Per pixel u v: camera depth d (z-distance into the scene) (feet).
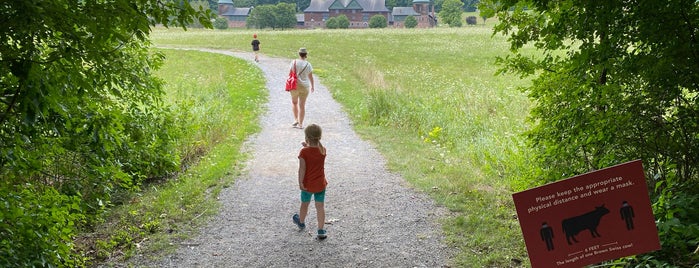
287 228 22.27
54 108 13.23
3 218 13.74
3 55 11.80
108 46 13.85
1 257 13.21
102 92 19.11
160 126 28.50
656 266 13.50
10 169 14.62
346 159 33.45
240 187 27.71
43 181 19.86
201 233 21.74
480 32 187.93
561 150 17.78
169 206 24.50
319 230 20.99
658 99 15.06
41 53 15.30
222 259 19.38
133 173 26.37
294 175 30.04
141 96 26.12
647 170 15.88
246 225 22.59
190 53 124.57
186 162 33.60
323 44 150.20
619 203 10.73
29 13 10.91
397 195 25.93
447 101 53.67
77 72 12.72
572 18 16.07
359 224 22.52
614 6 14.30
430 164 31.19
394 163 31.63
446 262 18.65
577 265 10.85
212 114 43.60
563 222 10.85
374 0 382.22
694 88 14.74
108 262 19.06
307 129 20.48
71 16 11.67
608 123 15.56
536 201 10.89
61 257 16.12
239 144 37.32
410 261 18.89
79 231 21.47
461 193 25.48
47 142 15.85
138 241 20.88
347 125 44.65
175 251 20.01
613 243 10.77
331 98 58.95
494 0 18.71
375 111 46.16
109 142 17.56
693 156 15.02
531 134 19.54
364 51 132.57
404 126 42.70
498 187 25.79
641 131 15.43
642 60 14.79
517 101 52.70
